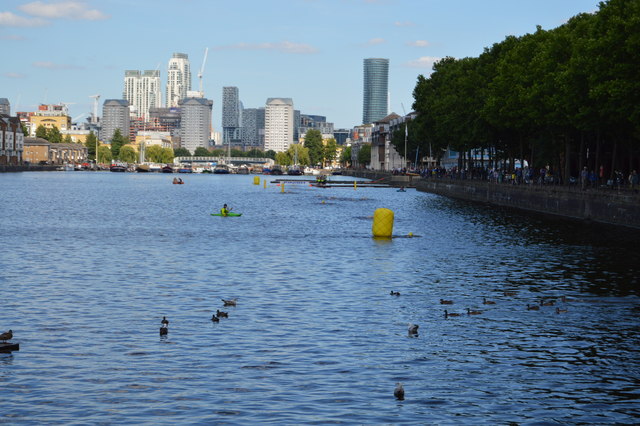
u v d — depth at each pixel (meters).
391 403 23.97
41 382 25.48
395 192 184.12
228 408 23.33
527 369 27.50
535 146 120.19
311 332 32.38
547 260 55.72
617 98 77.19
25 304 37.56
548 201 101.75
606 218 84.06
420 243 67.44
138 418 22.52
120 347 29.67
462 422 22.56
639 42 74.44
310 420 22.47
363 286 44.16
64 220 89.62
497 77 117.88
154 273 48.41
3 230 76.31
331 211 112.12
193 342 30.50
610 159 125.75
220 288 43.00
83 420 22.34
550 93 99.38
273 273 48.97
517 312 36.81
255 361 28.00
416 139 196.50
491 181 144.00
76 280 45.16
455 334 32.31
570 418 22.97
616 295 41.38
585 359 28.77
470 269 51.22
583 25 99.25
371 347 30.09
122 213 102.88
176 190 183.88
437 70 172.88
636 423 22.64
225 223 88.75
